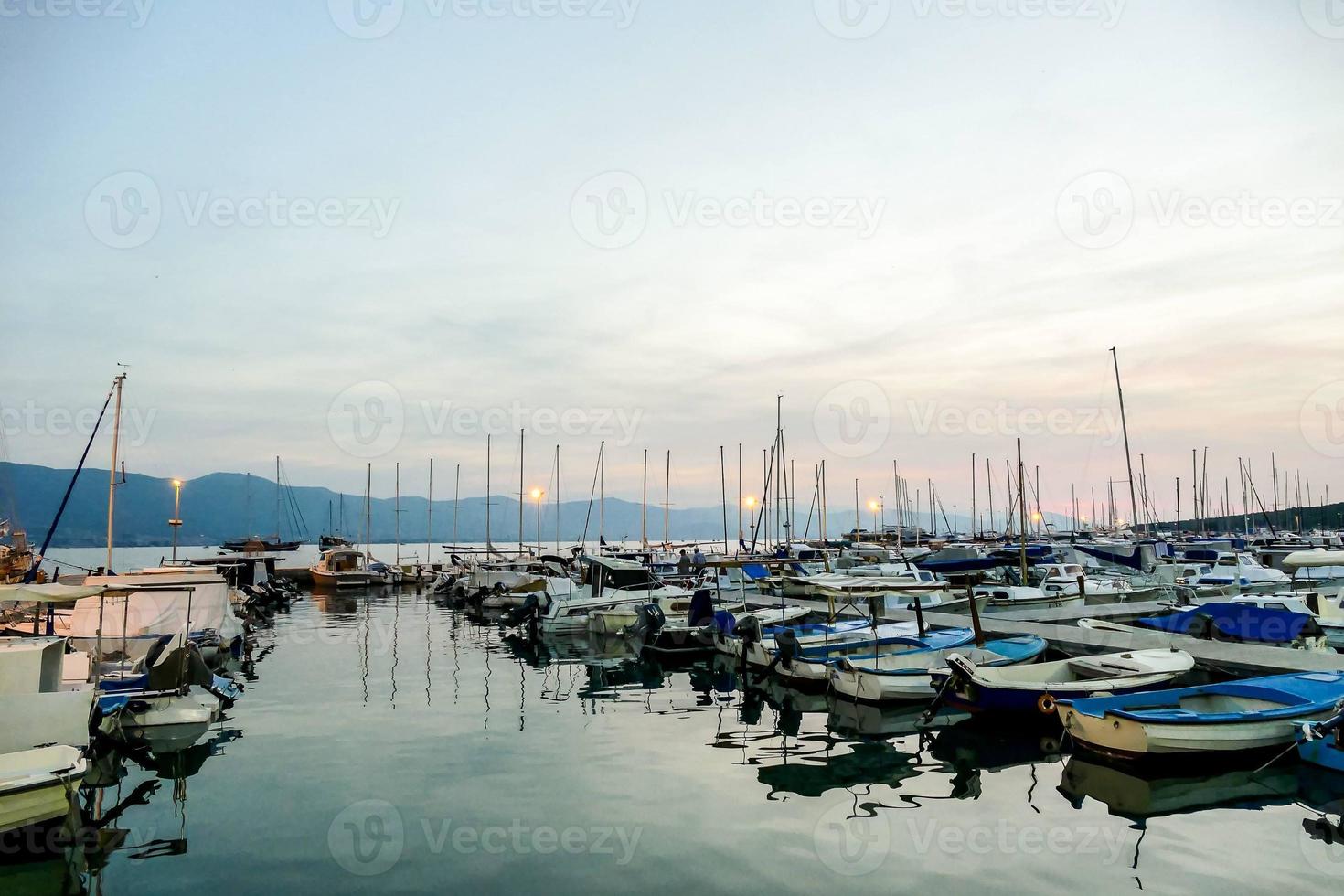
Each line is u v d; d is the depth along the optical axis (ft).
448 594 159.53
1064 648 66.18
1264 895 27.76
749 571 125.29
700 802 37.45
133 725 48.26
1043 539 207.72
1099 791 38.70
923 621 80.18
